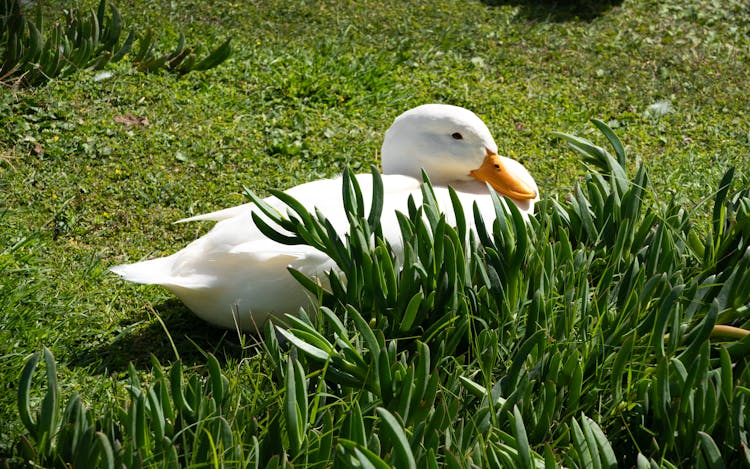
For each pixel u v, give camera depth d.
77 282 4.95
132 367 3.44
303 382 3.21
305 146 6.69
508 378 3.56
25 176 5.87
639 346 3.78
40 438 3.21
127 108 6.79
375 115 7.35
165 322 4.73
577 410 3.61
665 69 8.67
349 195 4.00
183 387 4.05
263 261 4.35
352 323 4.04
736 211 4.71
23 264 4.97
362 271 3.96
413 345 4.03
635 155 7.05
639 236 4.53
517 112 7.60
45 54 6.82
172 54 7.51
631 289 4.11
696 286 3.95
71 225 5.50
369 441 3.18
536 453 3.29
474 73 8.36
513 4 10.08
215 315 4.53
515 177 5.12
